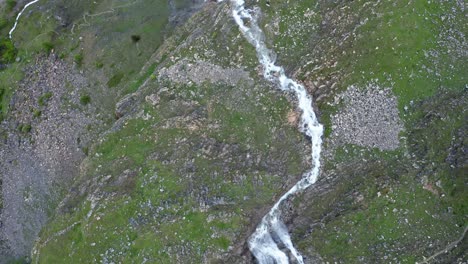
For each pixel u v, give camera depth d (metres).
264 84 47.22
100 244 43.31
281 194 43.47
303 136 44.66
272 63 47.88
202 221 42.38
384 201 39.88
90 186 47.12
